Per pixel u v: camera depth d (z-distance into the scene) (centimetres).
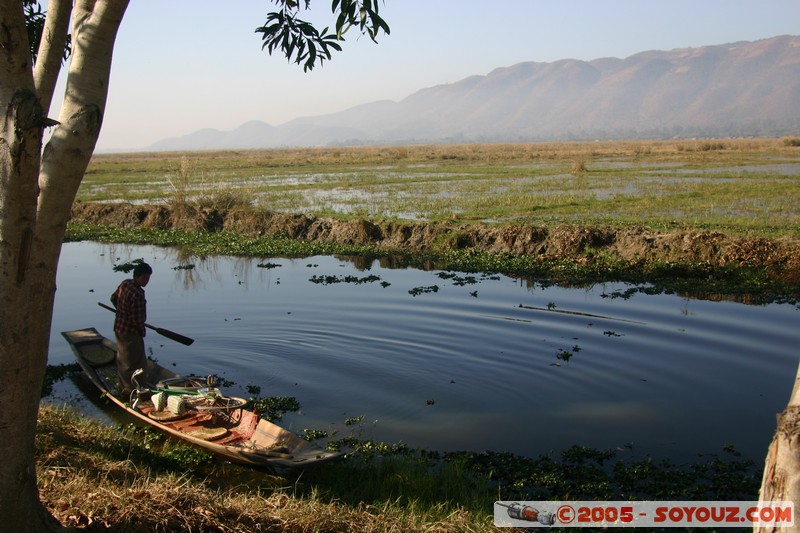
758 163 5069
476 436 866
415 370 1099
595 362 1125
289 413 940
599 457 793
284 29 732
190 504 584
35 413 487
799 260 1667
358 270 1916
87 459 681
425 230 2230
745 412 924
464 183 3906
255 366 1129
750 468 765
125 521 546
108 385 1002
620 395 990
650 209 2608
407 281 1750
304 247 2203
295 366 1125
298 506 613
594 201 2858
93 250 2300
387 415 931
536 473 753
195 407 868
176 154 13800
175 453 797
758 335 1252
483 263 1920
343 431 881
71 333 1177
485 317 1392
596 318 1379
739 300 1516
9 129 423
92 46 474
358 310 1455
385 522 601
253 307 1493
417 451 823
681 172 4284
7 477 467
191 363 1144
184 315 1437
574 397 985
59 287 1733
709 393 992
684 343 1212
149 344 1248
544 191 3331
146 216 2803
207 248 2253
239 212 2627
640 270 1783
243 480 746
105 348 1127
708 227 2138
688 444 833
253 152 13712
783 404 949
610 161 5869
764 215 2384
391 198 3222
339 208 2891
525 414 929
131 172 5878
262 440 796
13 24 416
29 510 482
